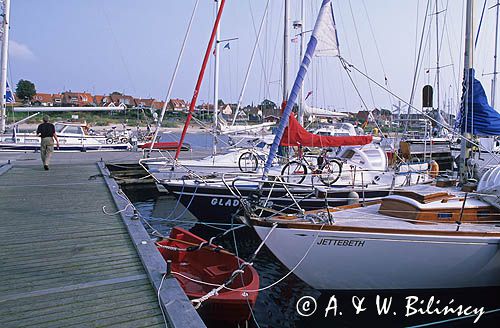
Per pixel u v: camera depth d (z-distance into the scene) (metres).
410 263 5.57
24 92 64.19
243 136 14.22
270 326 5.61
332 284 5.83
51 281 4.17
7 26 17.72
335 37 7.61
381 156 10.38
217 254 6.32
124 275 4.33
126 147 20.34
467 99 7.55
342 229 5.50
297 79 7.15
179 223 10.85
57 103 67.25
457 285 5.84
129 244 5.33
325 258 5.64
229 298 4.86
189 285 5.70
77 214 6.82
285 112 7.11
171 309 3.52
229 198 9.46
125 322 3.41
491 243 5.55
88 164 13.93
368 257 5.56
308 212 6.43
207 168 11.27
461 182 7.61
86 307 3.65
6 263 4.64
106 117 42.47
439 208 6.16
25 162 14.42
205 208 9.69
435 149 20.75
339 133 16.12
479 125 7.44
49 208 7.25
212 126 13.23
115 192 8.56
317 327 5.62
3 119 17.78
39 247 5.17
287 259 5.74
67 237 5.59
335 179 9.30
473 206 6.24
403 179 9.88
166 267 4.32
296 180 9.39
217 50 14.72
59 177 10.91
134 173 15.94
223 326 5.13
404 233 5.45
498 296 6.05
